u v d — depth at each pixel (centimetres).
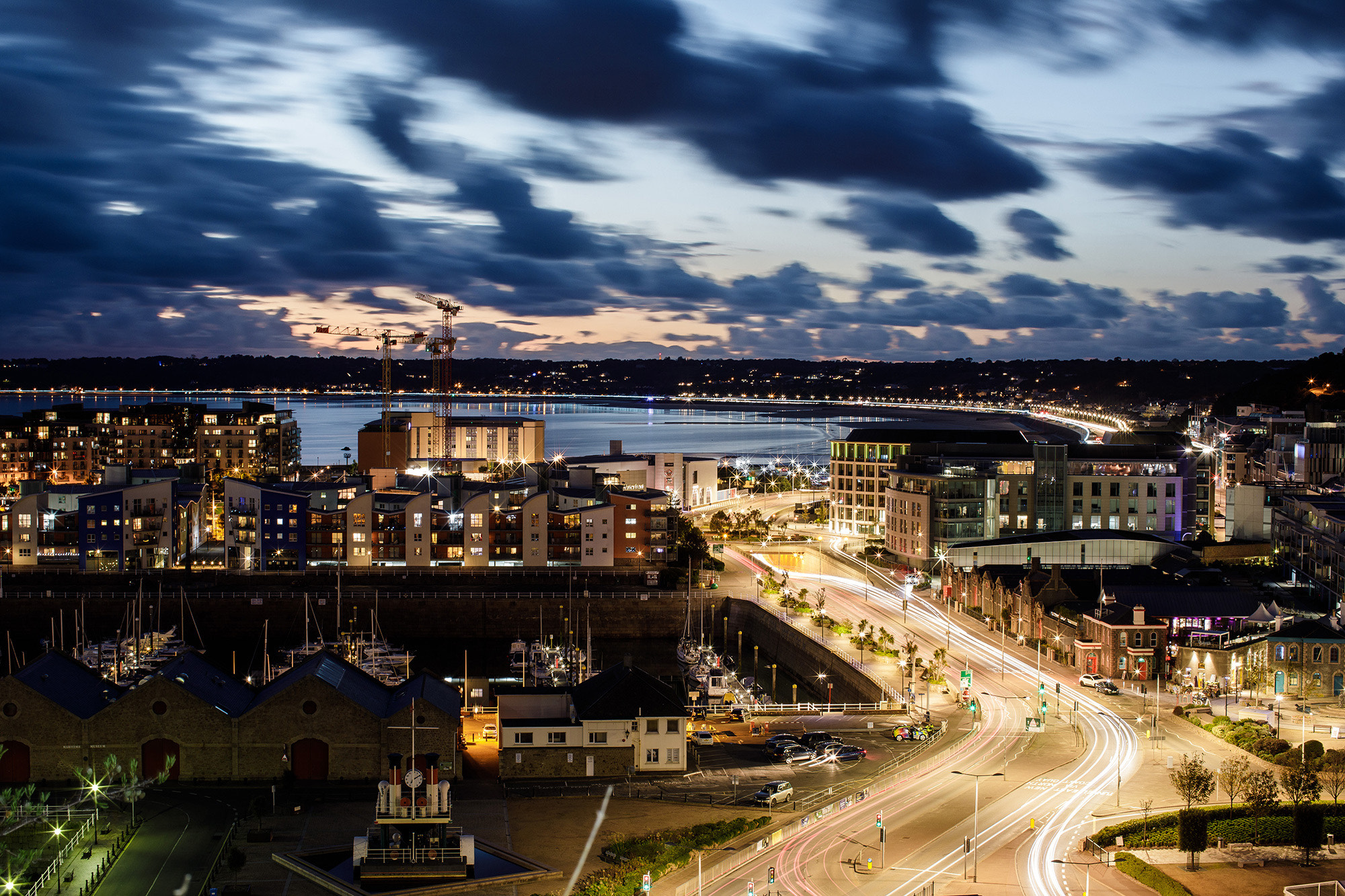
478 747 14538
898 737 14950
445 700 13575
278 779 13000
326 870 10488
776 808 12288
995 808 12275
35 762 12825
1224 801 12519
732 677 19800
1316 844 10825
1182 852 11112
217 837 11281
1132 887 10262
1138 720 15638
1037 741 14712
